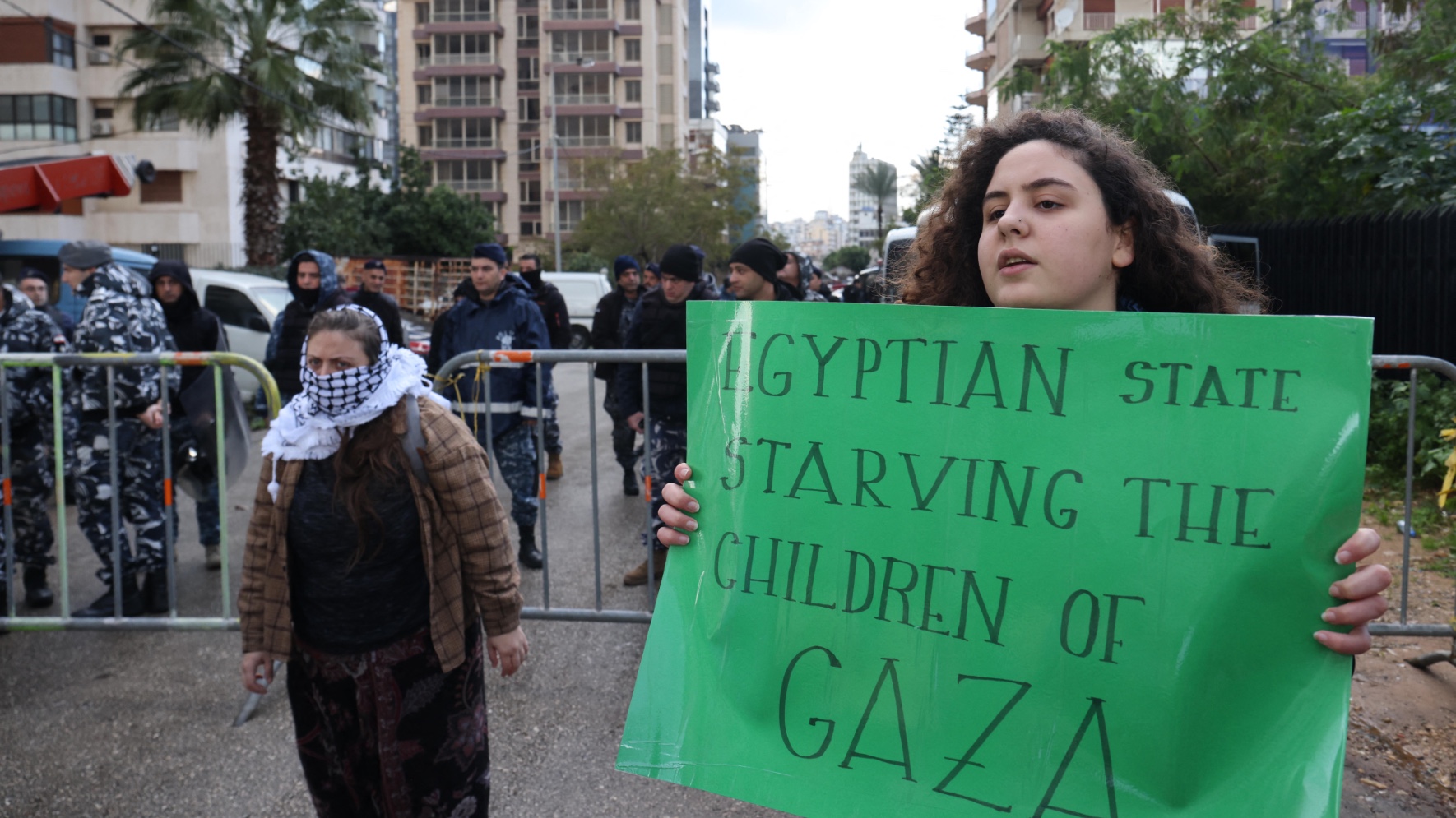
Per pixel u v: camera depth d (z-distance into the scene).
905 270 1.98
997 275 1.55
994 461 1.48
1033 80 13.88
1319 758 1.28
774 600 1.57
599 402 14.85
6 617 4.86
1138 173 1.59
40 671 4.42
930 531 1.50
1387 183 8.73
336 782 2.60
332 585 2.45
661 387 5.52
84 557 6.36
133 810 3.26
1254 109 11.53
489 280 6.15
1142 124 11.97
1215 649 1.34
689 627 1.62
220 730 3.83
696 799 3.31
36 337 5.71
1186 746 1.34
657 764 1.58
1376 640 4.57
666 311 5.61
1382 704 3.87
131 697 4.13
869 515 1.54
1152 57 12.45
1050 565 1.43
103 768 3.54
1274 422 1.36
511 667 2.63
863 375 1.57
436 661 2.52
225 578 4.56
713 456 1.66
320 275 7.12
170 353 4.64
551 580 5.72
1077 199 1.52
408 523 2.46
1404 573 4.21
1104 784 1.36
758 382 1.63
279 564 2.48
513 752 3.63
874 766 1.47
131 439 5.00
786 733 1.53
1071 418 1.45
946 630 1.47
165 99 23.48
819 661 1.53
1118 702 1.37
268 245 24.41
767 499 1.60
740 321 1.65
